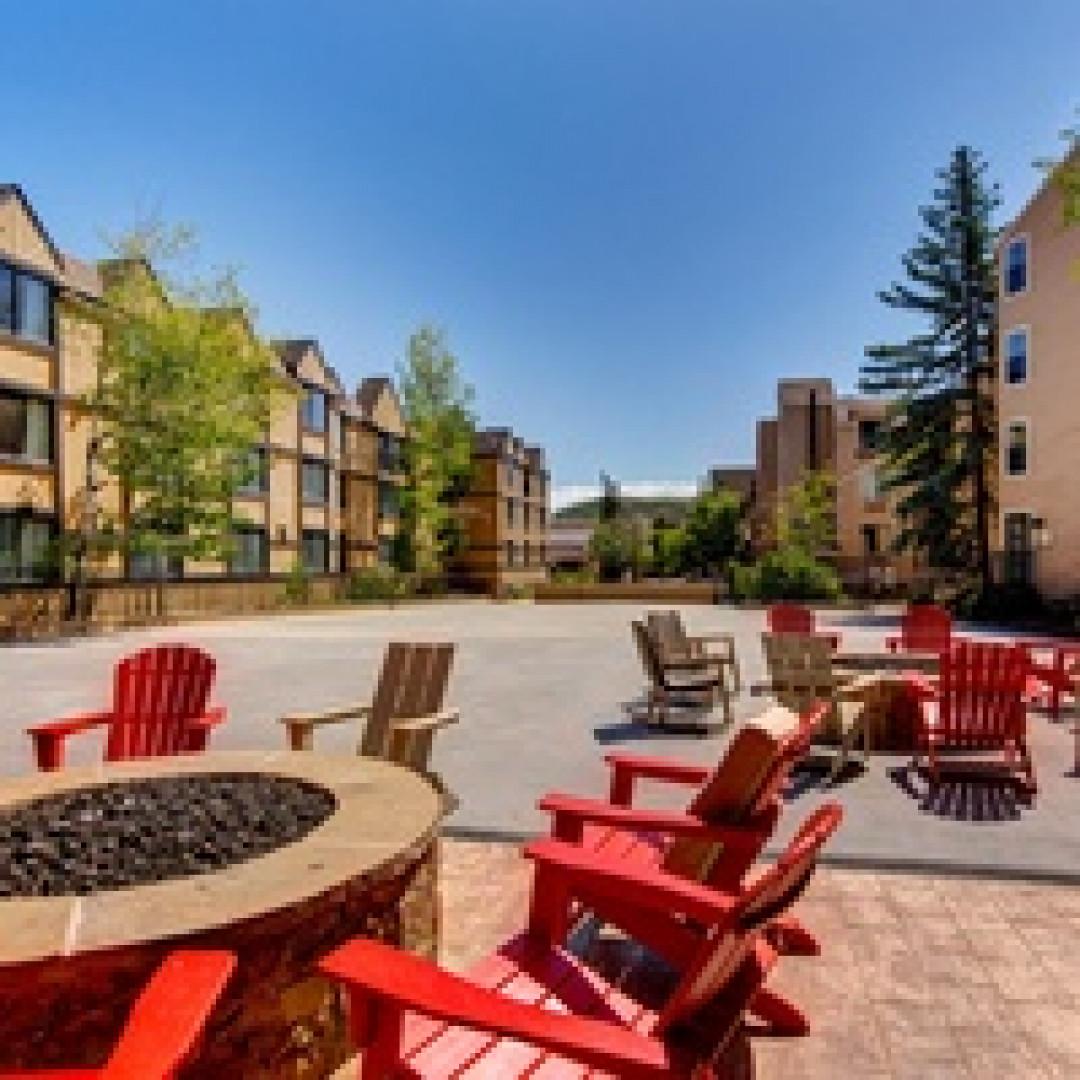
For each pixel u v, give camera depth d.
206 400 28.05
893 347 34.06
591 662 16.38
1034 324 29.36
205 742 5.17
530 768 7.83
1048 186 28.39
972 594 29.72
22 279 26.09
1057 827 6.03
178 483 28.31
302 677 14.51
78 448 28.39
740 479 69.38
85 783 3.58
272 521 40.00
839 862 5.30
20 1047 2.00
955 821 6.19
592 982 2.76
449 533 55.47
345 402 47.88
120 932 2.10
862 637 20.50
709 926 2.54
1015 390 30.38
